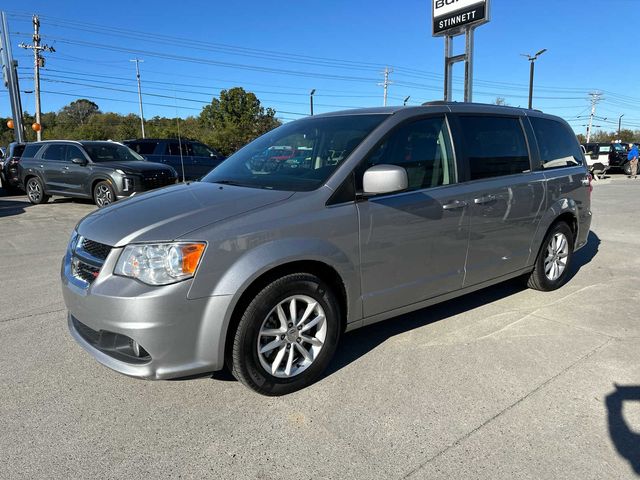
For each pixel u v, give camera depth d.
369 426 2.71
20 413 2.83
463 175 3.87
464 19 13.70
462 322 4.18
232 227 2.73
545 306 4.59
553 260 4.96
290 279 2.88
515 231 4.34
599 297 4.86
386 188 2.95
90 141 12.42
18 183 13.61
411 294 3.56
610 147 27.98
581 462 2.40
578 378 3.21
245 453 2.49
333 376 3.26
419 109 3.72
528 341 3.79
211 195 3.21
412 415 2.81
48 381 3.20
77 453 2.48
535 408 2.87
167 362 2.64
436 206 3.58
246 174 3.67
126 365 2.70
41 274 5.83
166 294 2.56
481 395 3.01
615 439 2.58
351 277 3.16
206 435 2.63
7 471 2.34
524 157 4.51
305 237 2.91
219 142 52.59
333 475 2.32
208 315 2.65
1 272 5.93
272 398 2.99
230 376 3.27
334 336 3.16
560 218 4.98
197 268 2.61
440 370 3.33
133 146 15.36
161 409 2.88
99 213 3.24
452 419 2.76
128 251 2.67
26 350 3.67
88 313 2.74
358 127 3.54
